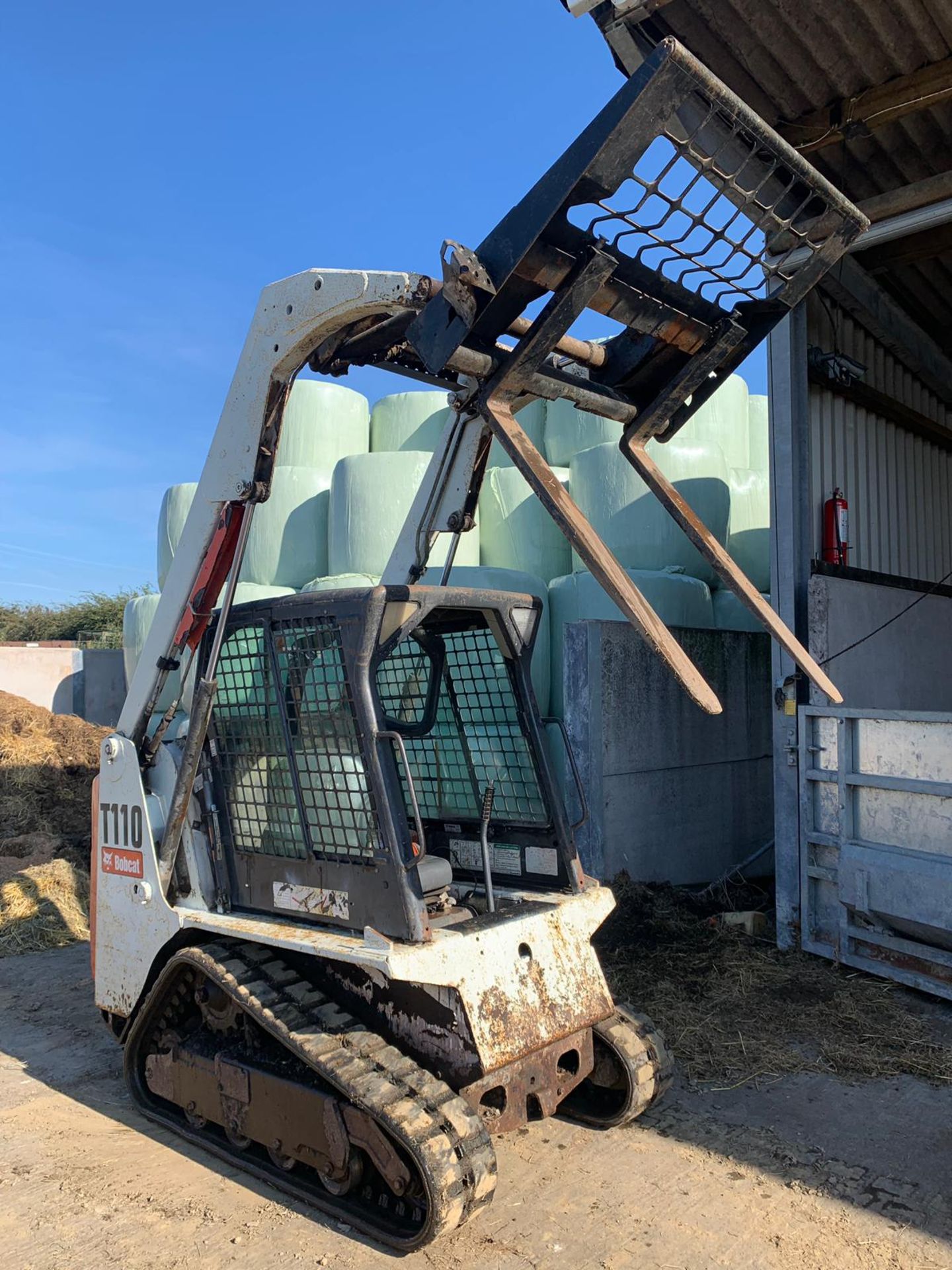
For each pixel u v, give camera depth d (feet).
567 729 21.95
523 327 10.00
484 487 31.27
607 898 11.92
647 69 7.54
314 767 11.02
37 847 27.25
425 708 13.08
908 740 17.10
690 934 19.97
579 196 8.14
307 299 10.58
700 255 9.43
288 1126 10.61
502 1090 11.08
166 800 12.82
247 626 11.69
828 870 18.63
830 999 16.69
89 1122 12.80
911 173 19.99
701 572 28.68
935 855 16.56
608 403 10.64
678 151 8.33
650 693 22.81
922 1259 9.39
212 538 12.02
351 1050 10.22
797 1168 11.21
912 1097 13.15
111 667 52.21
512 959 10.59
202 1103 11.89
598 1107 12.46
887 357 25.77
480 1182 9.34
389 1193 10.26
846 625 21.61
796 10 15.49
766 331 10.57
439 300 8.99
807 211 9.98
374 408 36.65
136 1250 9.64
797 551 20.43
